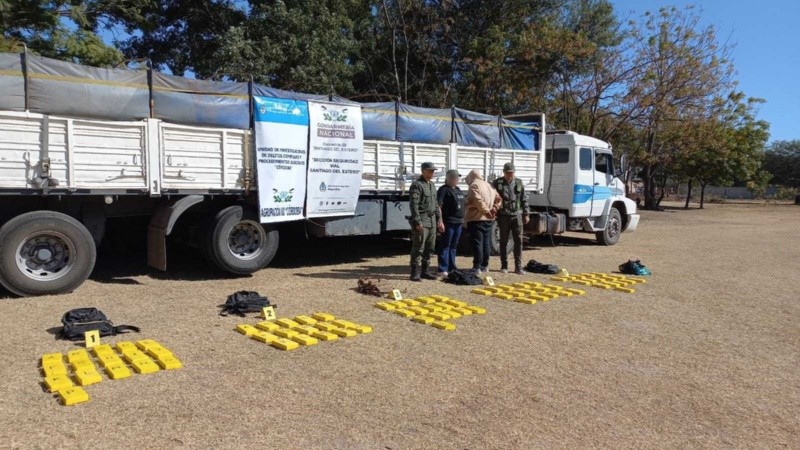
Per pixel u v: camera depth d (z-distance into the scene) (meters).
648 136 26.97
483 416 4.21
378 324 6.53
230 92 8.54
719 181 38.78
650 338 6.39
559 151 14.34
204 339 5.77
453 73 26.02
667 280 10.07
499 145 12.34
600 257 12.95
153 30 21.30
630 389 4.86
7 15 13.53
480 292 8.30
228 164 8.60
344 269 10.10
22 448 3.47
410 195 8.97
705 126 25.66
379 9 26.42
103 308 6.88
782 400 4.78
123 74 7.64
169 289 8.06
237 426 3.88
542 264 10.55
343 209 9.77
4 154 6.84
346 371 5.00
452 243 9.51
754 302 8.55
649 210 35.81
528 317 7.06
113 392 4.36
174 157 8.09
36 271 7.40
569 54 22.56
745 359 5.80
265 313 6.59
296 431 3.85
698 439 4.00
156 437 3.68
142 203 8.39
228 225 8.74
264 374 4.86
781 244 16.97
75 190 7.32
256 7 21.33
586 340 6.20
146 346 5.35
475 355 5.55
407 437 3.83
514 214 10.06
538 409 4.37
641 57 22.86
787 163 63.12
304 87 20.38
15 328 5.96
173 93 8.03
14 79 6.88
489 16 25.52
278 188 8.93
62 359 4.99
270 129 8.80
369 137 10.15
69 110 7.24
